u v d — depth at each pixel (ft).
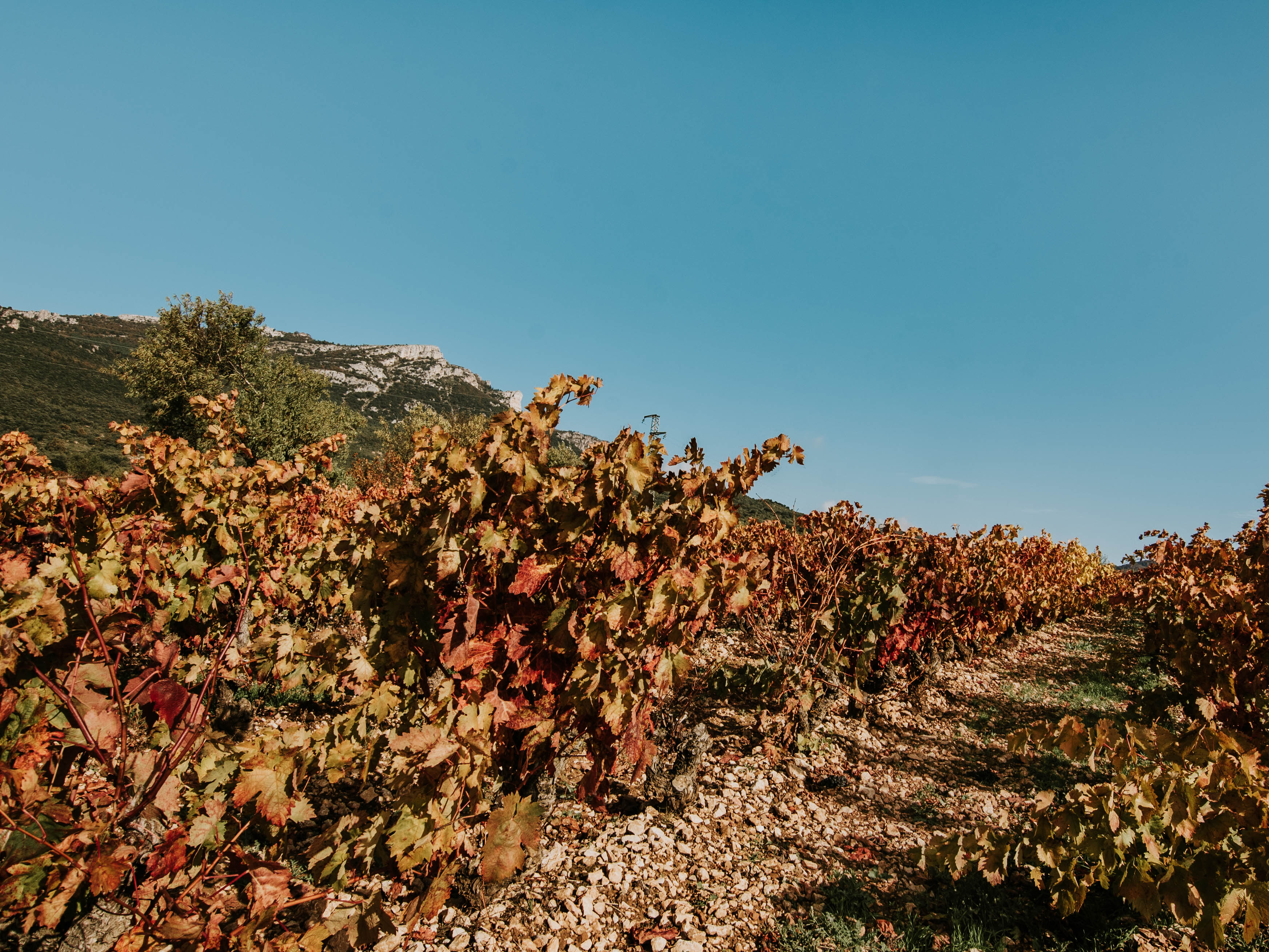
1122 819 7.56
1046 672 27.45
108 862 5.21
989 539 28.17
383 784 11.26
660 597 8.40
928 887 10.19
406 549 8.59
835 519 21.42
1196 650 14.75
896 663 22.21
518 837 6.92
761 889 9.84
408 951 7.62
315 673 12.50
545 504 8.77
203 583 12.09
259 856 6.23
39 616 5.98
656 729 13.73
